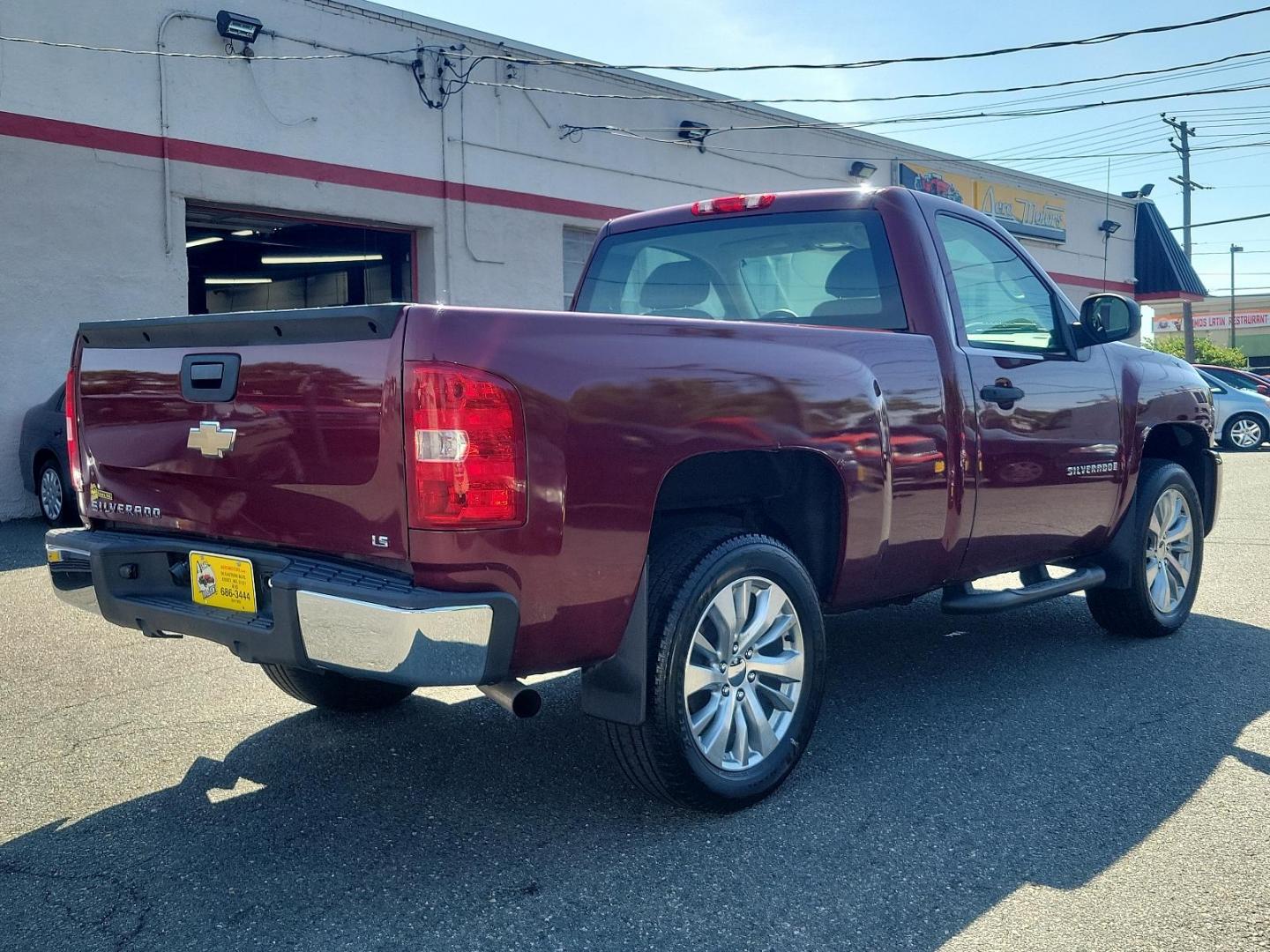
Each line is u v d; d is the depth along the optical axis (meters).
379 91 13.53
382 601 2.67
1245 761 3.74
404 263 14.82
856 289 4.27
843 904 2.75
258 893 2.82
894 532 3.81
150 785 3.57
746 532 3.40
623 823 3.25
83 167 11.07
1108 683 4.66
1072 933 2.60
